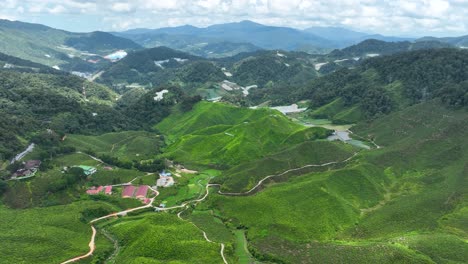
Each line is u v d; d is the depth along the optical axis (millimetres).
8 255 132375
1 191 170875
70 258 134625
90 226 156875
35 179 181875
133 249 140125
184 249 137250
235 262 133000
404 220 159625
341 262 129125
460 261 126875
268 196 174625
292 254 137125
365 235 152000
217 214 169750
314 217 161500
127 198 178625
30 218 156500
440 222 156750
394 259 125812
